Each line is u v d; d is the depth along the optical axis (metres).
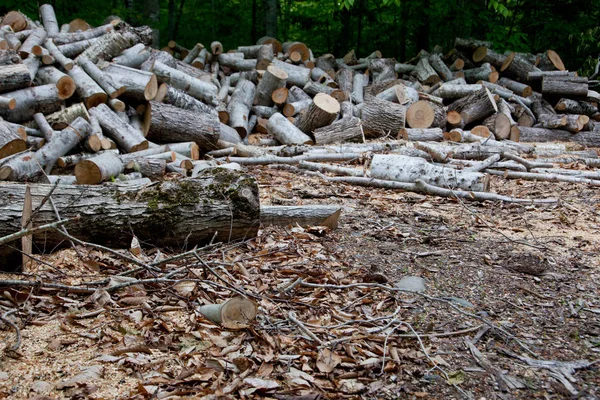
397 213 5.66
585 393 2.70
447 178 6.53
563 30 15.27
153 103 8.18
